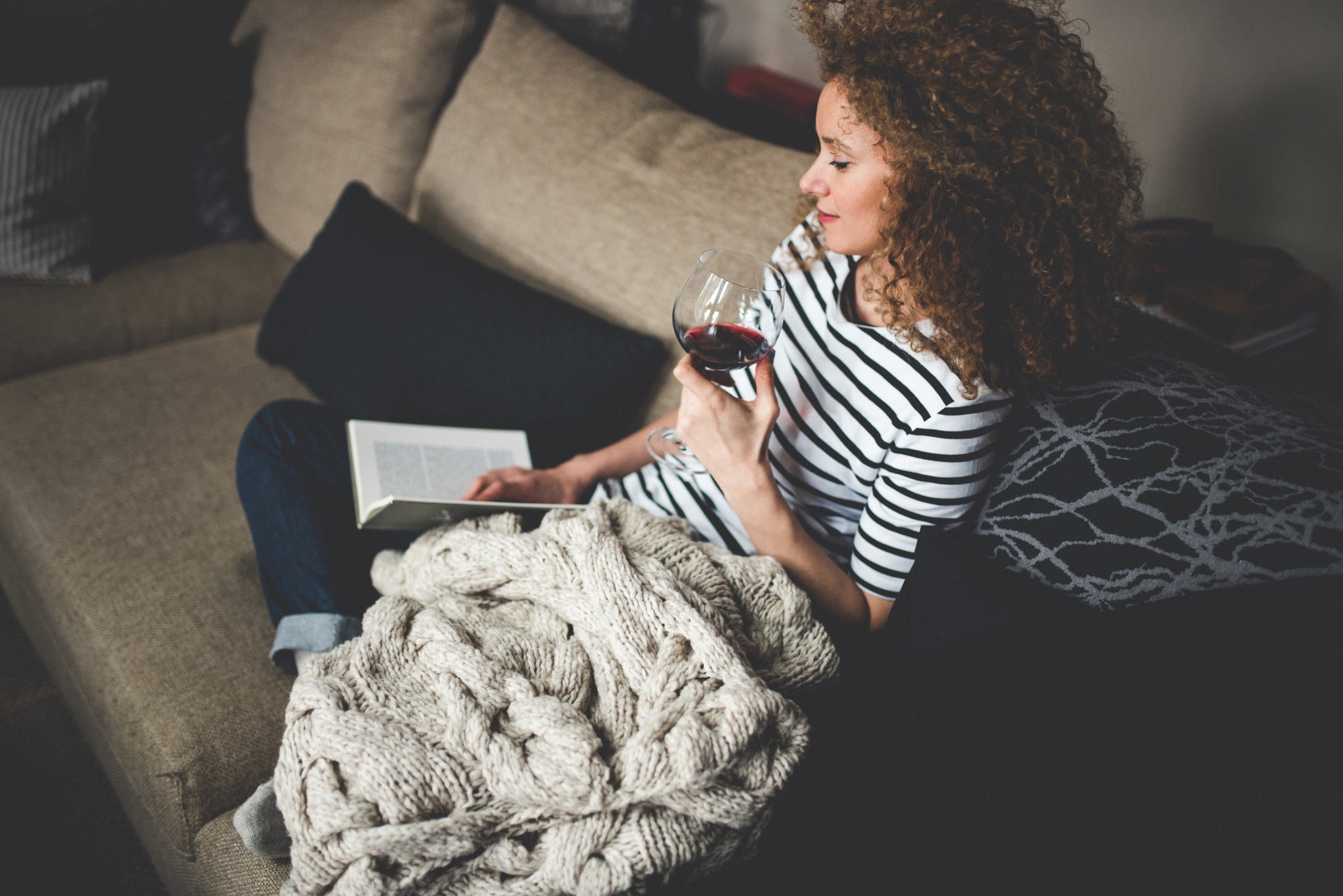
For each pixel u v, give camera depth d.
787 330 1.12
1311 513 0.77
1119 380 0.94
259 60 2.04
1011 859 0.74
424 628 0.87
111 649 1.16
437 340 1.39
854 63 0.95
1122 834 0.70
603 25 2.52
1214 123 1.42
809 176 1.03
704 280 0.89
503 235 1.56
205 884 0.99
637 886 0.74
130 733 1.09
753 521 0.98
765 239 1.29
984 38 0.92
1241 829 0.66
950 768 0.79
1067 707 0.75
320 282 1.54
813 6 1.02
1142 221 1.36
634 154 1.45
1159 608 0.76
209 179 2.02
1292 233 1.37
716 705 0.79
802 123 1.92
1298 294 1.28
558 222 1.49
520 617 0.91
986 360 0.93
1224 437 0.85
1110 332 0.97
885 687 0.90
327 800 0.75
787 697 0.92
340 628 1.07
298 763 0.79
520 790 0.75
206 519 1.35
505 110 1.61
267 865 0.92
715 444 0.94
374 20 1.79
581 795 0.74
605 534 0.93
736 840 0.80
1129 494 0.85
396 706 0.82
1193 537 0.80
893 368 1.00
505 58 1.65
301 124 1.90
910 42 0.93
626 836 0.74
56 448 1.45
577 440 1.33
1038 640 0.80
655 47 2.39
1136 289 1.31
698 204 1.36
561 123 1.54
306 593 1.11
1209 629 0.73
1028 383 0.96
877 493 1.00
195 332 1.86
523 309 1.37
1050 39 0.95
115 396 1.58
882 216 0.99
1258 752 0.68
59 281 1.83
